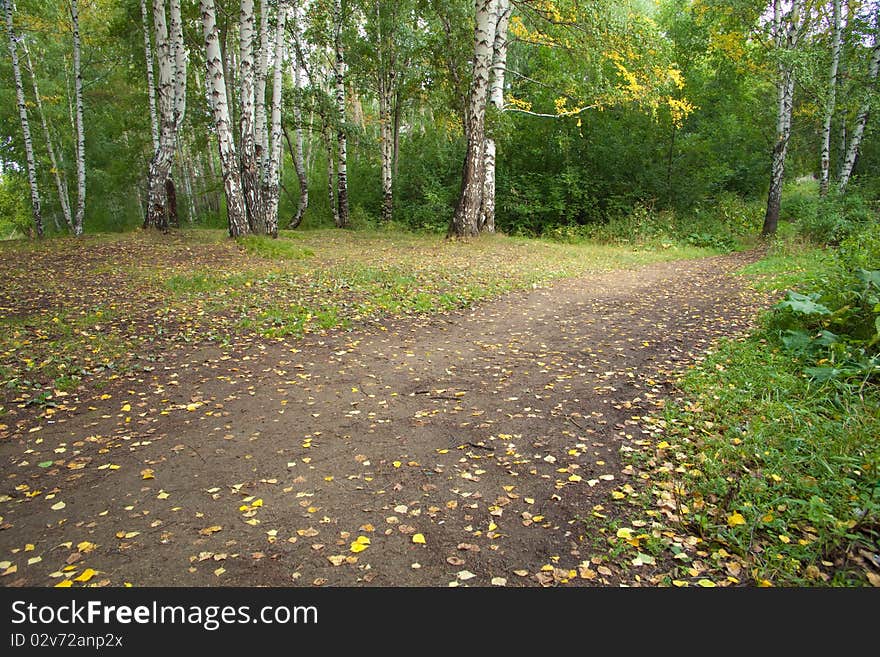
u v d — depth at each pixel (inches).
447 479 153.9
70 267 446.9
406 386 225.1
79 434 183.5
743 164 1036.5
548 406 201.6
